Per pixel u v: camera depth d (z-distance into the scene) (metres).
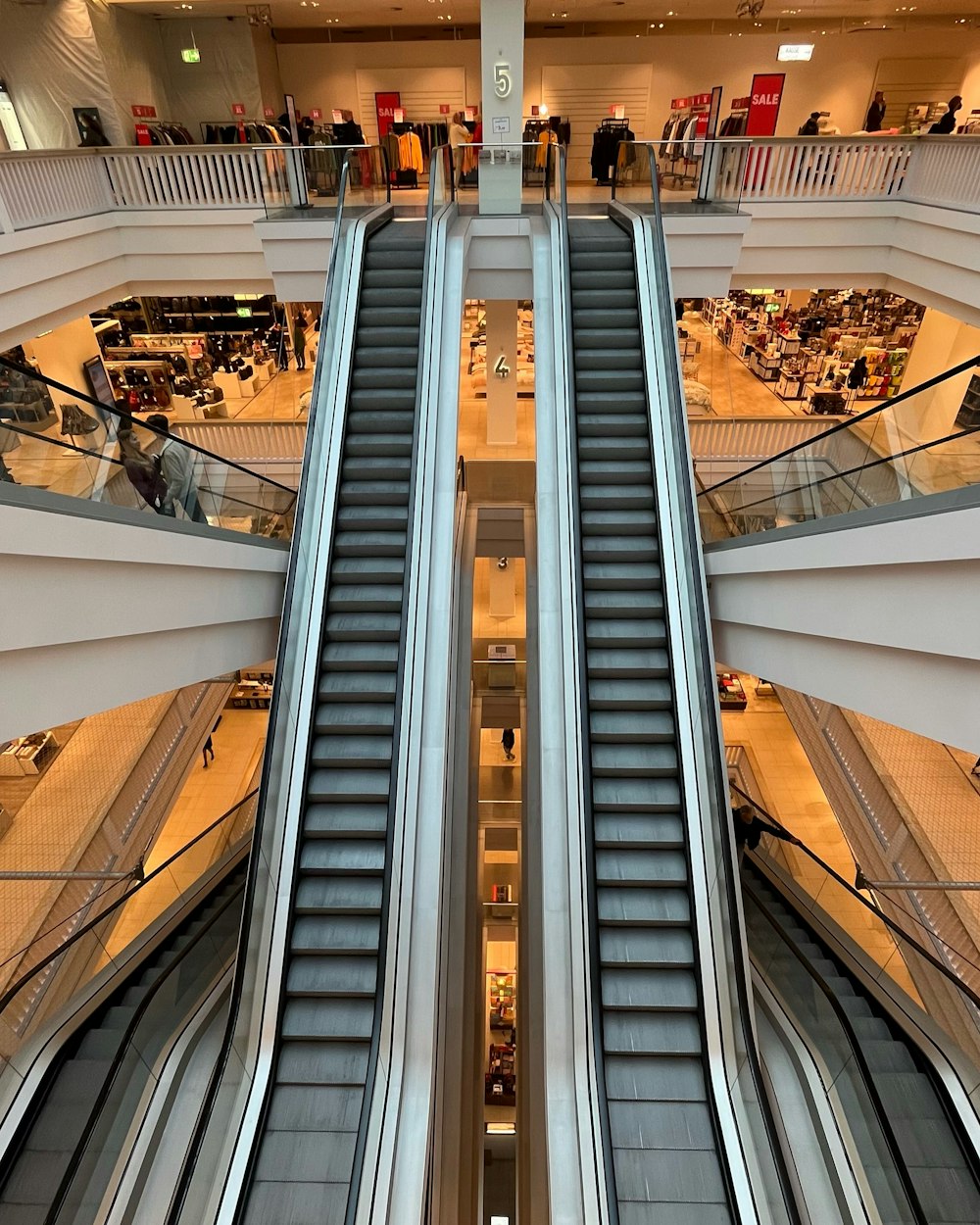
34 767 7.75
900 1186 3.16
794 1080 4.00
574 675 5.11
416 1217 3.40
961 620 3.23
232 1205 3.38
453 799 6.14
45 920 6.16
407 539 5.22
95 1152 3.15
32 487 3.40
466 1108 5.64
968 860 6.60
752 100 11.73
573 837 4.61
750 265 9.48
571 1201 3.54
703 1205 3.55
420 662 5.00
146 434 5.02
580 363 6.49
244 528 6.48
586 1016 4.09
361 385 6.46
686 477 5.48
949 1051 3.75
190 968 4.12
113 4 11.22
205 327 13.36
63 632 3.52
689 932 4.47
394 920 4.20
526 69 14.21
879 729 8.10
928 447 3.85
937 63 13.73
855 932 4.52
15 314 7.79
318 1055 4.05
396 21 13.51
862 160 8.83
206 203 9.38
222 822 5.64
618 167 8.95
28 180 7.97
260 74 13.58
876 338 12.56
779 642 5.27
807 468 5.52
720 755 4.57
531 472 11.41
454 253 7.02
